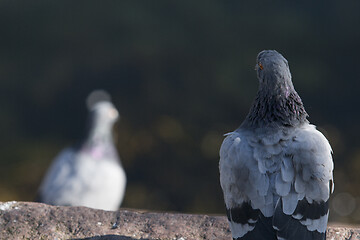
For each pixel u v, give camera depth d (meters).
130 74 18.00
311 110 17.47
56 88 18.06
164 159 16.98
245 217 4.15
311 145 4.27
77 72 18.09
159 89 17.77
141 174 16.89
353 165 16.42
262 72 4.69
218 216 5.37
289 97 4.62
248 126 4.66
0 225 5.25
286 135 4.39
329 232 5.15
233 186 4.29
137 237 5.14
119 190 8.29
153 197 16.42
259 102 4.69
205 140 17.06
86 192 7.99
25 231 5.20
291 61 17.94
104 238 5.06
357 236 5.10
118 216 5.38
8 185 15.92
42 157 16.80
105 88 17.89
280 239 3.98
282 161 4.22
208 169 16.84
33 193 15.93
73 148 8.41
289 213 4.05
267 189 4.14
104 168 8.16
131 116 17.59
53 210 5.41
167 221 5.32
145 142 17.12
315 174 4.17
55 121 17.89
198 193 16.61
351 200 15.73
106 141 8.51
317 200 4.13
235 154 4.36
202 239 5.11
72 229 5.24
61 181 8.02
